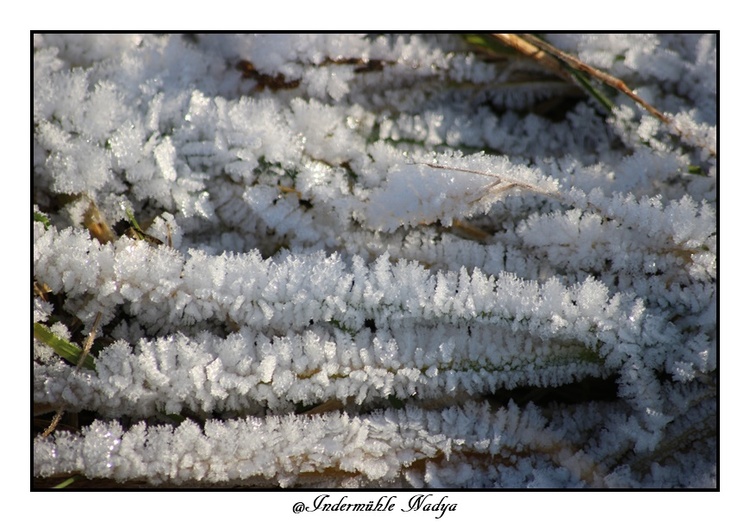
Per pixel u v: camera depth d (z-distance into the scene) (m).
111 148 0.34
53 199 0.34
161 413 0.34
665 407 0.34
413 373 0.33
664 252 0.34
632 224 0.34
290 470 0.33
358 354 0.34
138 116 0.34
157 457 0.33
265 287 0.33
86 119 0.34
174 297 0.34
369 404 0.34
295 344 0.33
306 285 0.34
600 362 0.34
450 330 0.34
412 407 0.34
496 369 0.34
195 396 0.33
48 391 0.33
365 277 0.34
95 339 0.34
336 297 0.33
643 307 0.34
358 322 0.34
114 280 0.33
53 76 0.34
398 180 0.34
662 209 0.34
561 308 0.34
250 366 0.33
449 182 0.34
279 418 0.33
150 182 0.34
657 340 0.34
